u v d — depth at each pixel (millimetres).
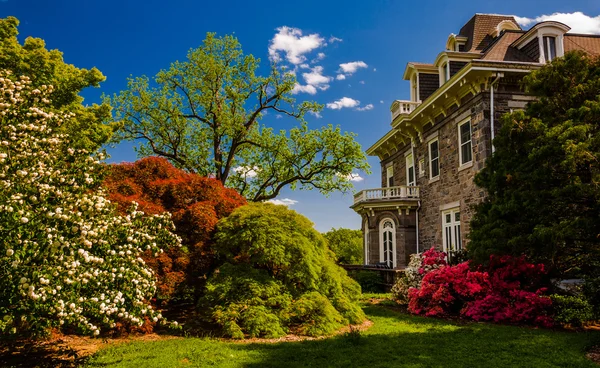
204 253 9203
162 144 25562
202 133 25672
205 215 9266
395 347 7102
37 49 13773
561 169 7594
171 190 9664
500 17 20578
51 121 6160
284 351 6766
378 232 21500
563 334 8203
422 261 13430
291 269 8992
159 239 6402
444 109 17984
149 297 7383
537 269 9883
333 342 7414
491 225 8844
